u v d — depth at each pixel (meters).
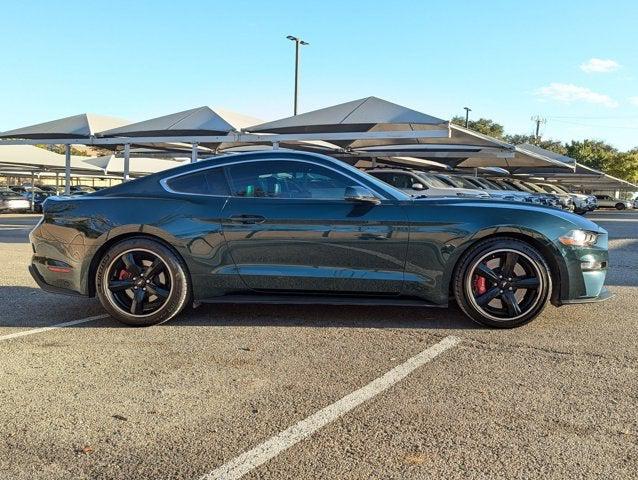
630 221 25.06
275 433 2.81
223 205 4.75
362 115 13.53
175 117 15.83
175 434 2.81
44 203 5.06
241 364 3.83
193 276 4.76
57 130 16.91
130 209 4.80
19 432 2.84
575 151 74.44
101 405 3.16
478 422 2.93
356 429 2.86
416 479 2.39
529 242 4.63
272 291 4.76
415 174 14.12
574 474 2.43
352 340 4.38
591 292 4.63
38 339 4.44
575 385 3.44
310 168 4.86
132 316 4.75
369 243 4.60
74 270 4.85
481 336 4.48
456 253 4.56
